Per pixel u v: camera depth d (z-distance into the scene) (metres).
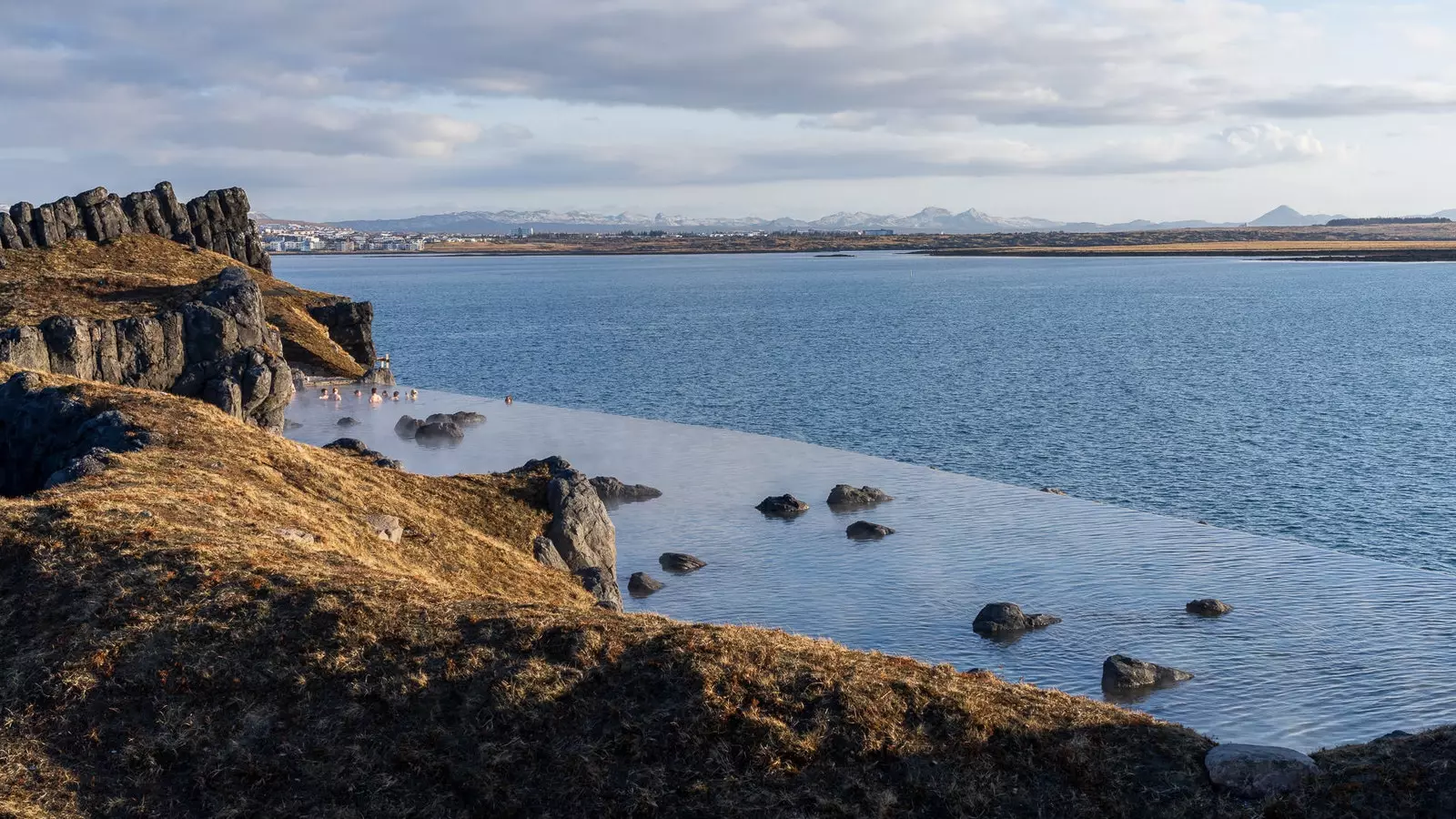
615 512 72.00
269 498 39.97
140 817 21.19
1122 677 43.16
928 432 107.56
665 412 120.81
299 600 27.56
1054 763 22.69
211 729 23.36
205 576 28.31
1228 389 134.12
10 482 50.50
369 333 151.38
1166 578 56.97
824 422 113.81
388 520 43.44
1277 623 50.09
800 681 24.83
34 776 21.77
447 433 97.50
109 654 25.09
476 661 25.34
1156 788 21.89
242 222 175.75
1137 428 108.50
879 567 59.41
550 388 140.62
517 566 46.06
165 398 51.78
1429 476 85.06
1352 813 20.94
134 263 146.75
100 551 29.55
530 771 22.61
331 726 23.53
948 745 22.98
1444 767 21.52
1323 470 87.62
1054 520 69.12
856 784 22.06
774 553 62.31
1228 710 41.06
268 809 21.61
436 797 22.02
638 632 26.78
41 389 52.38
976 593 54.78
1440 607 52.16
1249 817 21.03
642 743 23.03
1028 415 117.12
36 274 127.88
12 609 27.14
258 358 81.06
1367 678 43.81
